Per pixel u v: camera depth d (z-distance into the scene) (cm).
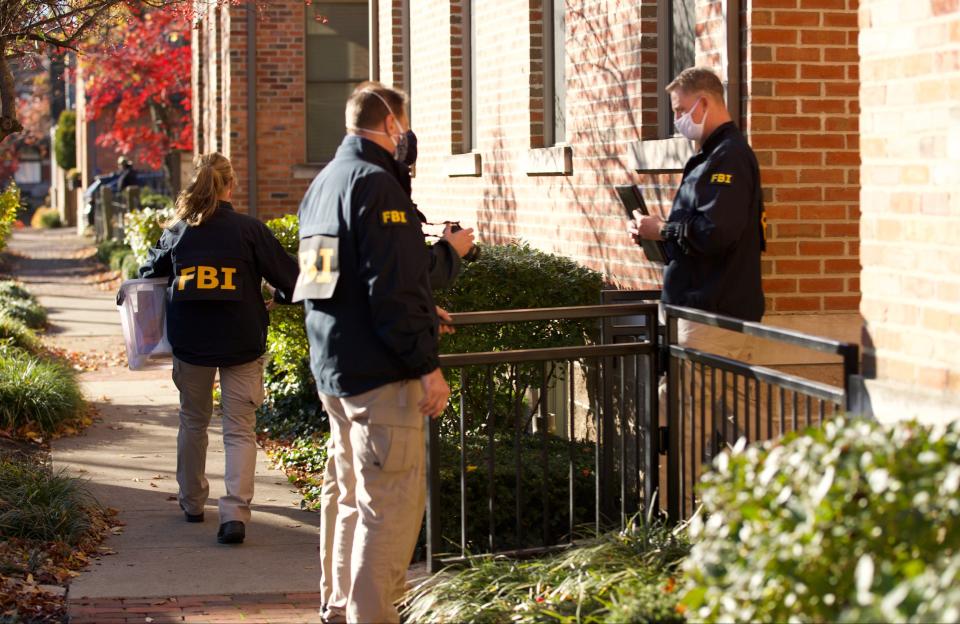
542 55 1342
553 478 952
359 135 654
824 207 925
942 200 596
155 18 3534
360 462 643
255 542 954
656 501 828
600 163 1179
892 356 634
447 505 933
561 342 1163
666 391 816
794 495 455
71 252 4569
